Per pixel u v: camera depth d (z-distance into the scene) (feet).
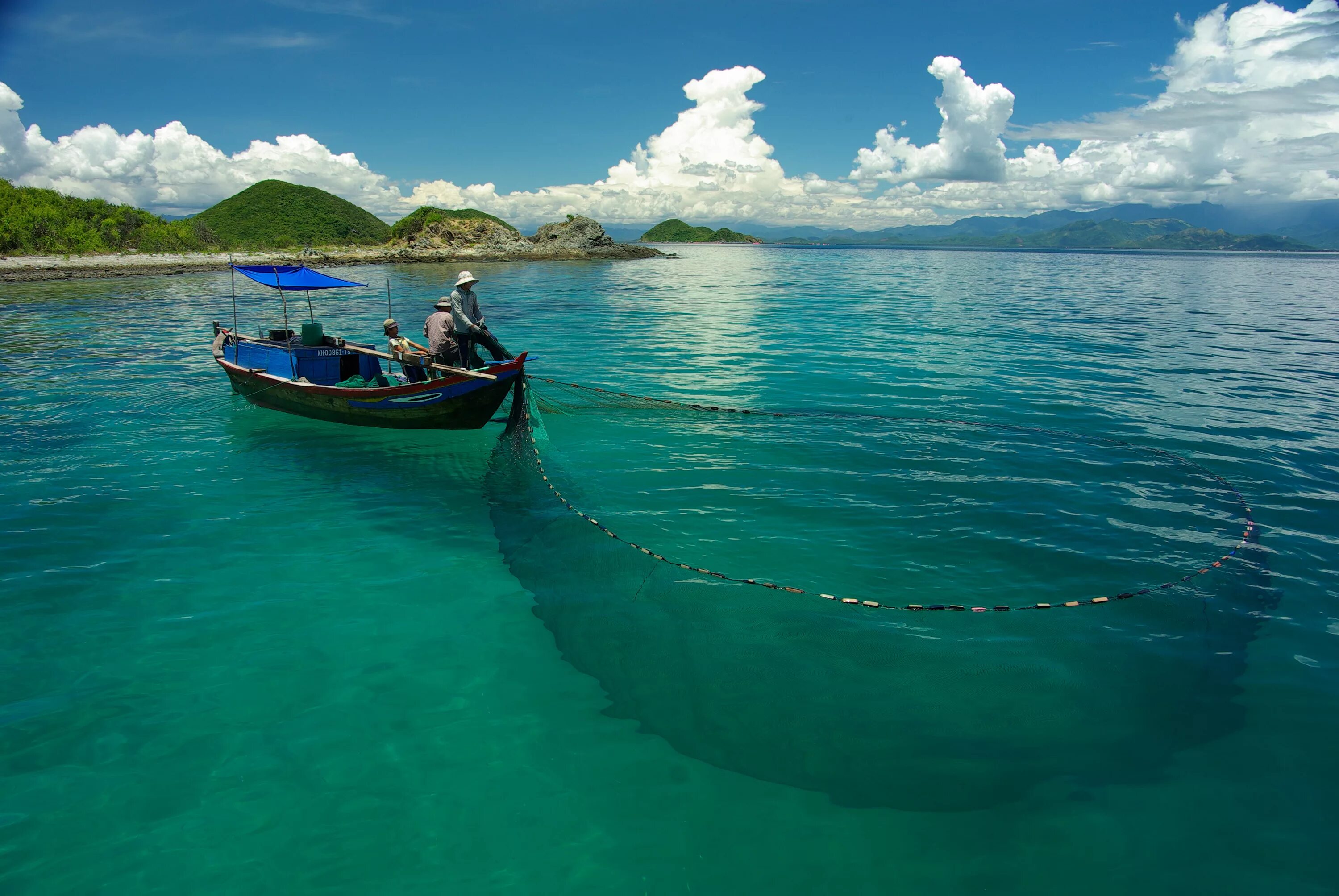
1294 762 14.88
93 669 18.26
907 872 12.56
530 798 14.38
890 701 16.67
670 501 28.71
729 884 12.43
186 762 15.28
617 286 142.41
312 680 17.99
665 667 18.25
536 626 20.44
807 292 127.34
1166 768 14.73
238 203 365.20
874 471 31.91
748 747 15.53
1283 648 18.74
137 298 113.29
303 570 23.59
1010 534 25.68
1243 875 12.46
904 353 61.87
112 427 39.55
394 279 166.91
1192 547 24.54
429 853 13.19
